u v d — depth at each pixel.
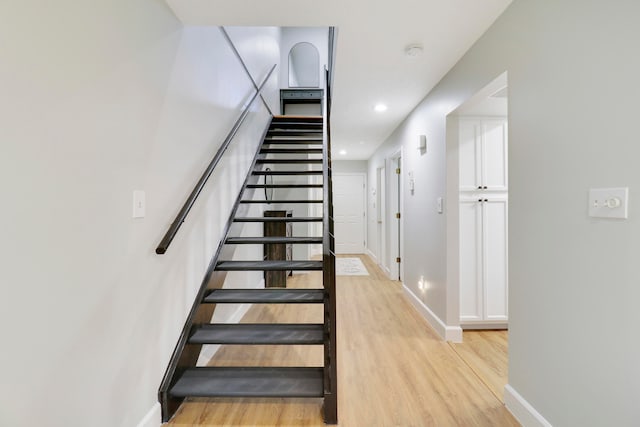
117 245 1.29
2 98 0.83
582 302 1.25
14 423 0.88
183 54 1.88
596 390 1.19
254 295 2.11
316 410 1.75
